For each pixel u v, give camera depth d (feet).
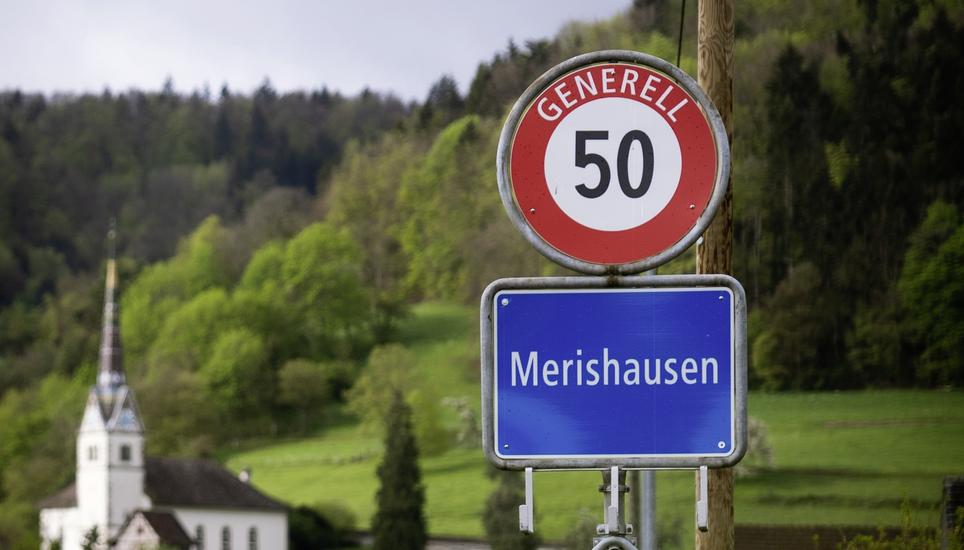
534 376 35.37
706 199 35.32
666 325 35.27
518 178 35.60
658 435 35.09
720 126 35.37
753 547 370.32
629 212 35.45
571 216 35.47
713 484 78.79
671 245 35.32
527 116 35.65
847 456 567.18
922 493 493.36
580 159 35.60
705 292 35.29
